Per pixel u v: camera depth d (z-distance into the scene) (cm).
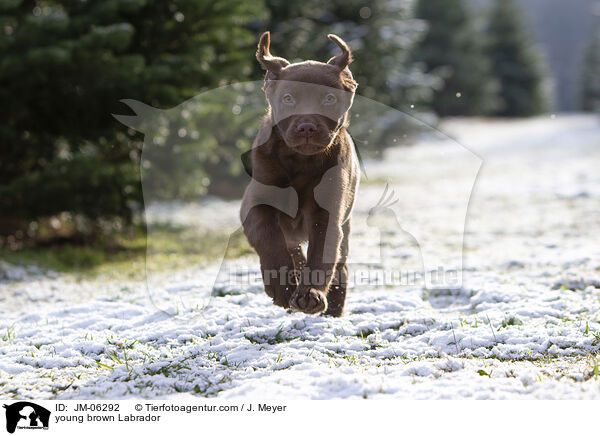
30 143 793
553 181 1380
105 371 351
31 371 354
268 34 348
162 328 423
